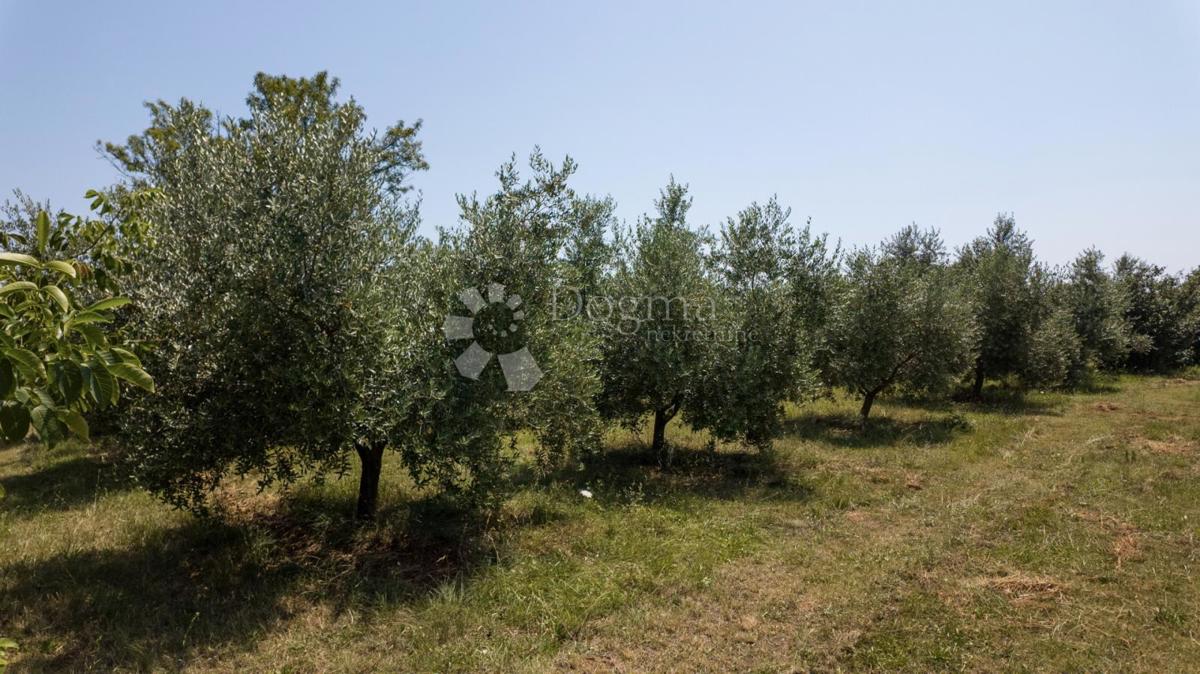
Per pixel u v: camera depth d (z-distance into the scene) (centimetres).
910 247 2714
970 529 670
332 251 507
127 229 480
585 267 1009
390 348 530
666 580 541
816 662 422
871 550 612
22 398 196
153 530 619
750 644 447
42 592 493
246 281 484
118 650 422
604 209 1036
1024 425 1284
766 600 509
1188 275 2597
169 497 543
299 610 486
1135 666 410
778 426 966
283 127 512
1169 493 773
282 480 562
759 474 915
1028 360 1653
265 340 504
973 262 2155
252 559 552
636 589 525
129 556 564
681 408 973
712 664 421
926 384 1360
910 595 514
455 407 577
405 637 448
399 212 637
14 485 822
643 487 834
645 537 646
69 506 721
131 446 536
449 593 504
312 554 581
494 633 455
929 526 684
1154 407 1539
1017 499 767
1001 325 1666
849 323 1308
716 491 833
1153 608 487
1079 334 2094
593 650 436
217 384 521
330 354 503
